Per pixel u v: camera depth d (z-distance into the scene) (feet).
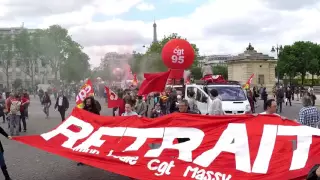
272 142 24.75
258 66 205.57
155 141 27.68
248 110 65.05
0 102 82.69
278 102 95.86
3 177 32.83
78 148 28.45
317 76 320.91
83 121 30.94
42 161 39.17
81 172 34.09
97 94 221.46
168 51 75.36
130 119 29.55
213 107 46.34
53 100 183.93
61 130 30.71
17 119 59.67
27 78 398.42
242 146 25.18
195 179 24.35
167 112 62.39
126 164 26.17
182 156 25.90
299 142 24.22
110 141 28.63
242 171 24.06
